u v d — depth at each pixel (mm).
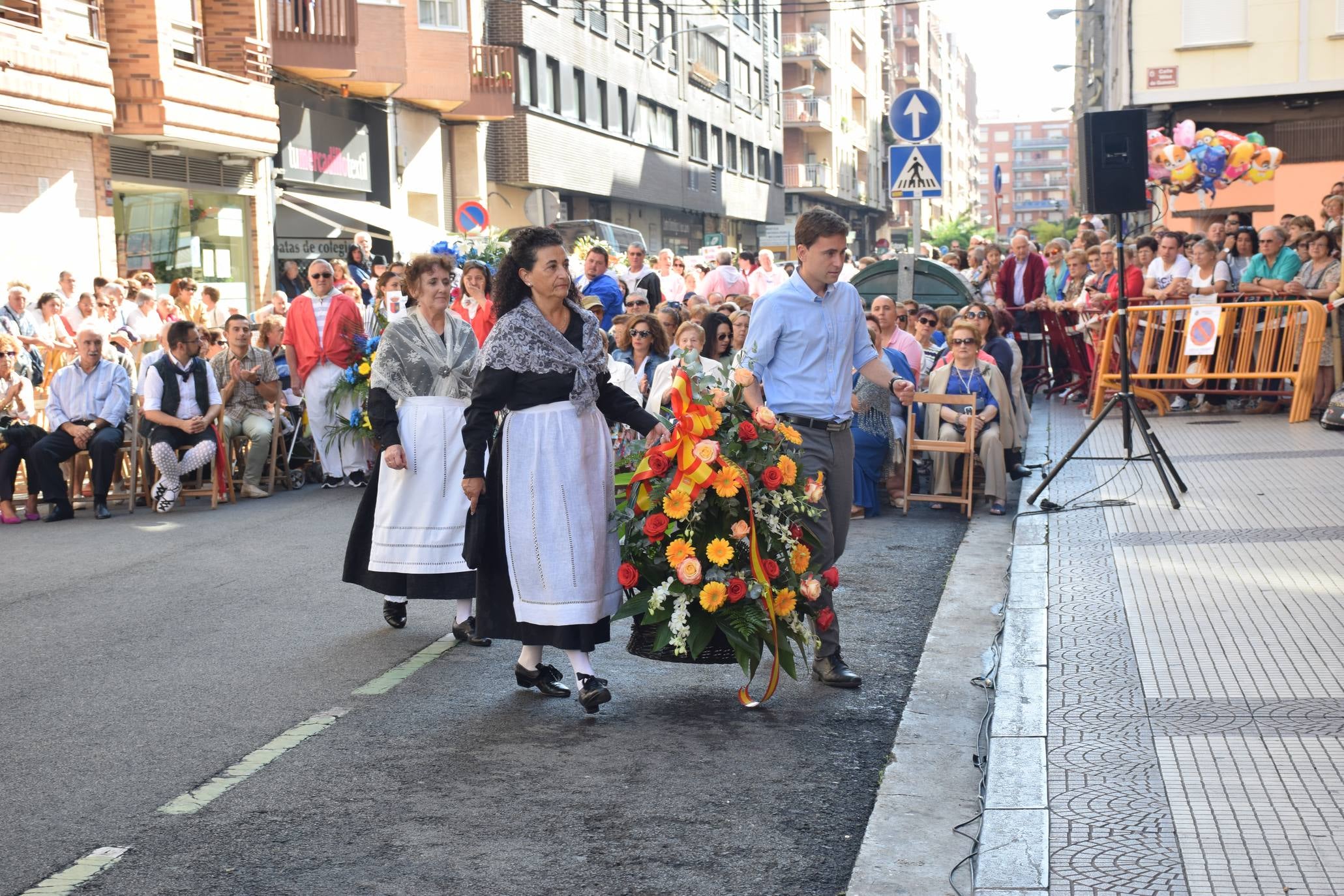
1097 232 20297
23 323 15367
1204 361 13570
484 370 5812
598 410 5988
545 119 38625
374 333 13094
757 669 6387
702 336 9125
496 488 5891
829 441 6199
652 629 5895
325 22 25766
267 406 13031
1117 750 4711
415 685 6340
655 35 50844
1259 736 4758
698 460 5605
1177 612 6414
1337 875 3691
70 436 11773
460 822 4672
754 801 4840
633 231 33062
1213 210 27766
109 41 20609
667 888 4133
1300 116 27234
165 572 9078
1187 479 9984
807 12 77062
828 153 78500
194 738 5590
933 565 8852
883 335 11086
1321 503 8734
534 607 5777
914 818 4551
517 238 5781
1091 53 55594
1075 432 13359
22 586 8695
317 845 4484
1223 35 26781
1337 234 14305
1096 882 3744
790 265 27188
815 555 6215
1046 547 8102
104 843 4520
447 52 31453
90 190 20656
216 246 24016
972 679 6129
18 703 6098
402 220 29500
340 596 8258
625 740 5520
